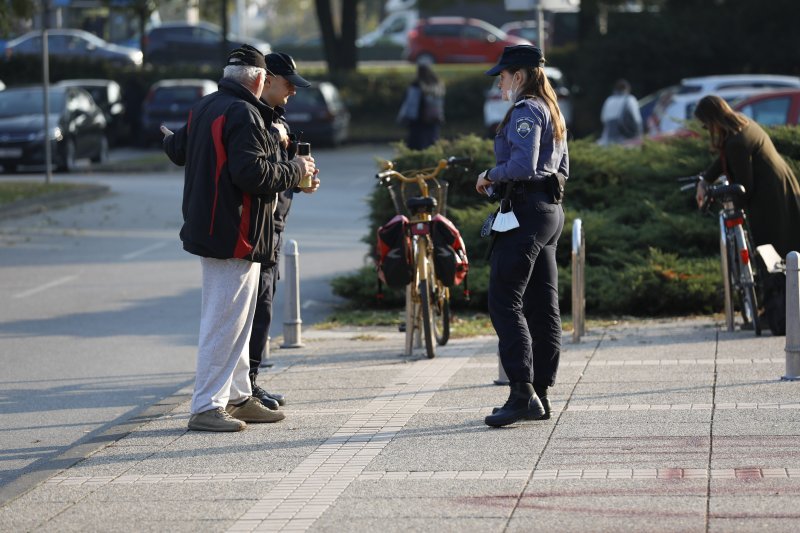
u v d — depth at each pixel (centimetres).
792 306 2545
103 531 1758
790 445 2039
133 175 9406
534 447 2095
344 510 1802
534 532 1670
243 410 2373
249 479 1988
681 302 3669
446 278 3028
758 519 1681
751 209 3161
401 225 2997
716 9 12156
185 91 11812
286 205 2494
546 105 2167
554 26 16062
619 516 1719
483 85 13075
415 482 1925
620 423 2236
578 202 4338
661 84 11894
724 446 2050
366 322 3759
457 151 4209
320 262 5062
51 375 3050
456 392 2586
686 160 4197
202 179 2217
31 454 2328
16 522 1811
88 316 3894
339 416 2398
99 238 5781
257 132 2203
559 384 2606
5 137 9156
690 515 1709
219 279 2286
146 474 2042
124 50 16575
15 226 6209
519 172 2120
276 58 2411
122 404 2742
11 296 4269
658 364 2794
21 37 16612
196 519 1792
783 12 11825
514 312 2206
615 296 3678
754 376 2600
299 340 3303
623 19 12144
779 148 4053
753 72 11825
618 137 7856
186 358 3256
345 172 9494
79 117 9731
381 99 13388
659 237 4016
